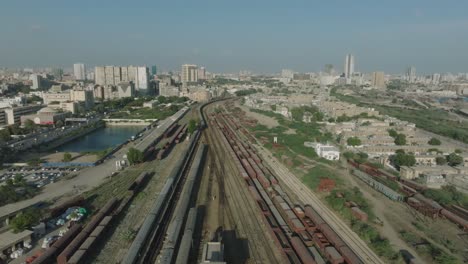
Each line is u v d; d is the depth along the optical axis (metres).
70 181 117.19
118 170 131.12
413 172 121.44
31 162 138.50
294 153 155.50
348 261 64.19
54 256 68.00
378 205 95.81
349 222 84.81
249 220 86.44
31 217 76.94
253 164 132.75
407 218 87.62
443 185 110.88
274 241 75.00
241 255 69.88
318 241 72.75
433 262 66.19
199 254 70.12
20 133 191.88
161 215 88.06
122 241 75.50
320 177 117.88
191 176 117.00
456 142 190.50
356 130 189.88
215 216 88.75
